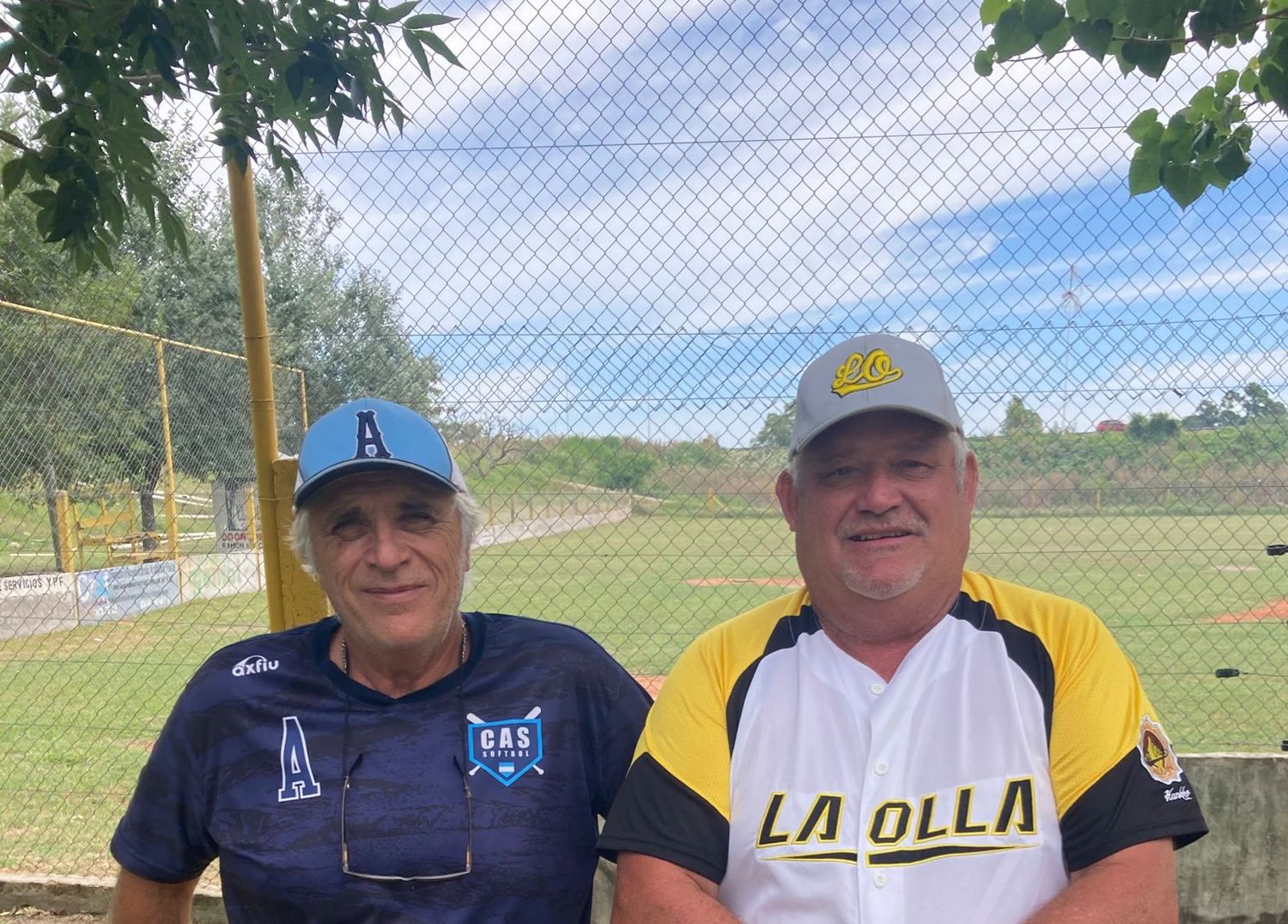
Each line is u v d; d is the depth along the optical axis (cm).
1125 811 166
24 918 390
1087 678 176
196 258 1241
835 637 192
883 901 171
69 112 256
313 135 285
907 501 187
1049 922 158
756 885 179
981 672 182
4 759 602
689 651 198
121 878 204
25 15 236
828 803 178
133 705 755
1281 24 230
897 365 191
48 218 258
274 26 254
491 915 187
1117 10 223
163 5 234
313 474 195
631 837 178
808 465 192
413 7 265
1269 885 336
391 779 190
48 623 1037
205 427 1267
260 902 189
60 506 1060
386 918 185
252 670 200
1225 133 261
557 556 487
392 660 196
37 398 1011
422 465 194
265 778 192
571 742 197
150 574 1166
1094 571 1545
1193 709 725
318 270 729
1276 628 1076
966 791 175
